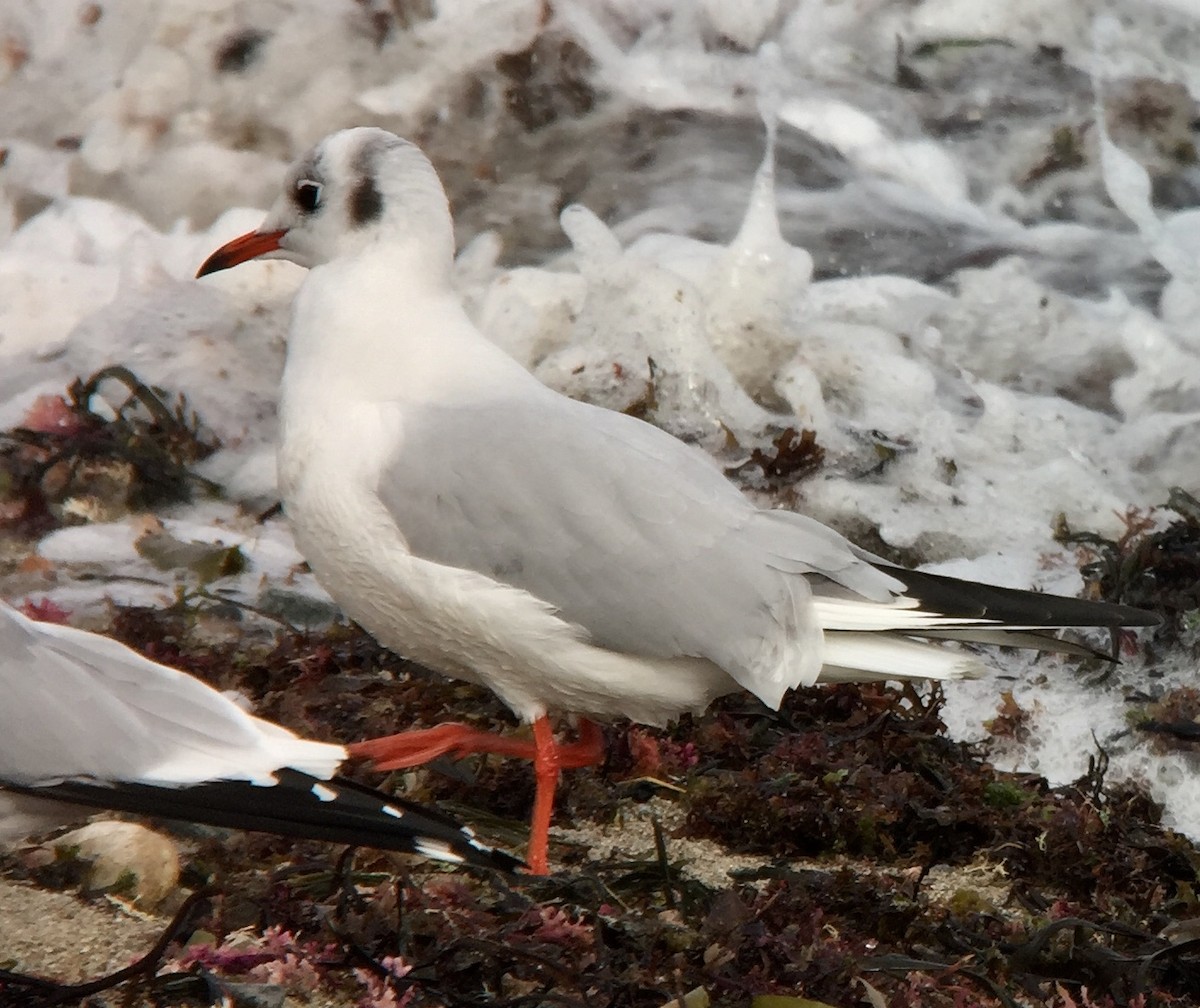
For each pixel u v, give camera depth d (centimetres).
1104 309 1836
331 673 1112
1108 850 989
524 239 1883
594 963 765
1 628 702
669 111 1984
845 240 1888
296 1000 748
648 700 911
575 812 1004
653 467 895
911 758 1065
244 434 1555
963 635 914
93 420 1471
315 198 957
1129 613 930
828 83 2034
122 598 1264
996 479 1587
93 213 1877
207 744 698
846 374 1677
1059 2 2100
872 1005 771
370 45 1978
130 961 764
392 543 888
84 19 1966
